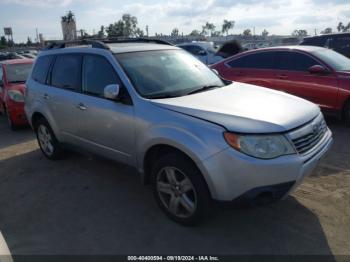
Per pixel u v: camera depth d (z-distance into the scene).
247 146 2.95
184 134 3.20
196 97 3.71
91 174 5.01
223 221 3.57
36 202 4.25
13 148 6.60
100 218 3.78
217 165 3.02
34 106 5.48
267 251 3.09
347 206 3.74
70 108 4.65
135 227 3.57
